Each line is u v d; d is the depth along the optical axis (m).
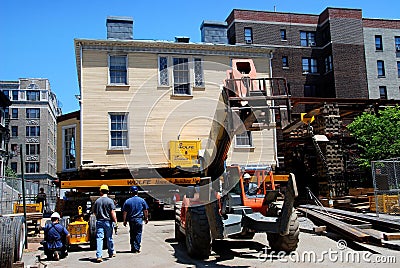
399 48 45.16
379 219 12.94
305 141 22.44
